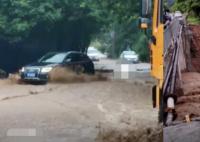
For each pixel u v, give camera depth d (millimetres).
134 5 31797
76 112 15352
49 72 25375
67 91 21375
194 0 8562
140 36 49875
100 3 36406
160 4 7777
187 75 6895
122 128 11336
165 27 7316
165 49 7102
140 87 22812
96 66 45531
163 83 6777
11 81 26391
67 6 36125
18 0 33906
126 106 16625
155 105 7477
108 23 37969
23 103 17547
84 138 11102
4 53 38375
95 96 19578
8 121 13469
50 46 39375
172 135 5984
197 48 7277
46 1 34906
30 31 36688
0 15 34156
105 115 14664
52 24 36406
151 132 8297
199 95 6340
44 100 18516
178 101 6418
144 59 49312
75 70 26781
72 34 39719
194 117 5996
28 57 39188
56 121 13562
